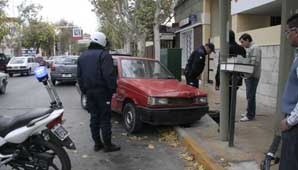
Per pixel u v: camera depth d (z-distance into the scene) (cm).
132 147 759
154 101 808
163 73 986
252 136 750
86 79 707
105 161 670
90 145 771
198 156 649
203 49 973
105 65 695
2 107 1295
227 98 717
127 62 966
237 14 1431
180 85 897
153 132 880
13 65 3144
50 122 529
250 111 894
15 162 534
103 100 707
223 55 711
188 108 833
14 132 515
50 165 543
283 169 389
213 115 984
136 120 840
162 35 2642
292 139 380
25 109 1248
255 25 1453
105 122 716
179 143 784
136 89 844
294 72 381
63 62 2125
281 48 579
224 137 725
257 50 862
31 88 1966
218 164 588
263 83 1144
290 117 371
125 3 2256
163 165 648
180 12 2480
